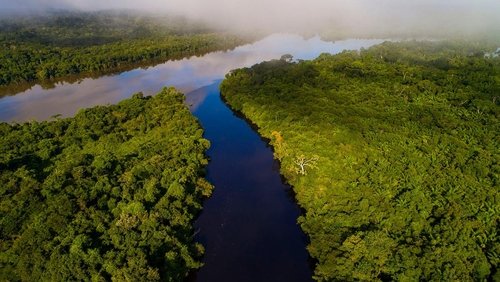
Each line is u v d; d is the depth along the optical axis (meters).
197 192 96.06
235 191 102.31
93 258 67.31
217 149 124.75
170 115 132.00
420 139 107.88
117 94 181.62
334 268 69.12
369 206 81.62
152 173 95.06
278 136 118.75
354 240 70.44
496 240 72.12
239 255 81.75
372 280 65.50
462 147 103.69
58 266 65.75
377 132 112.31
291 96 146.75
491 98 139.88
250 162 116.50
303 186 95.06
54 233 74.31
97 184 87.31
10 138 116.31
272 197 99.62
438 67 185.62
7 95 187.62
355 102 139.62
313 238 78.56
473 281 63.25
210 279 76.25
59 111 161.88
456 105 136.00
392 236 73.12
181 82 197.75
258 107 142.88
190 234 84.38
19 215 80.12
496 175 90.00
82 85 199.25
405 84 156.38
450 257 66.19
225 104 163.88
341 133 110.94
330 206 85.38
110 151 111.62
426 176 90.00
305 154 104.94
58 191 86.62
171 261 71.56
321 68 180.38
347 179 92.50
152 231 75.75
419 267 65.00
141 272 65.56
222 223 90.69
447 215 76.56
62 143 117.12
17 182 91.56
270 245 84.12
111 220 79.38
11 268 68.88
